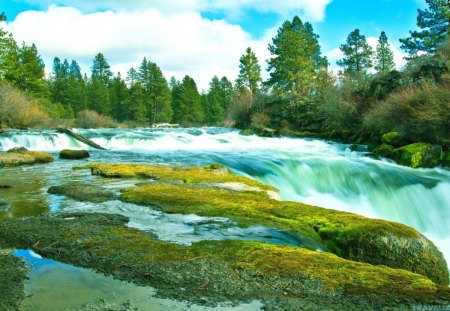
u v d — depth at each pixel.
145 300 3.83
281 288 4.07
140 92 84.62
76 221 6.48
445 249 9.71
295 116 37.41
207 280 4.25
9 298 3.87
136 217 6.90
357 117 29.84
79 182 10.53
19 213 7.17
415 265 5.91
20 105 38.91
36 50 65.44
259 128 37.06
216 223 6.53
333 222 6.50
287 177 14.15
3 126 37.81
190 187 9.52
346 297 3.88
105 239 5.55
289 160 16.66
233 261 4.75
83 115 67.50
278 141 30.28
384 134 22.05
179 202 7.86
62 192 9.04
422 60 29.20
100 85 88.38
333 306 3.71
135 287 4.12
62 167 13.89
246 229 6.24
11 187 9.78
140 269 4.54
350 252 5.99
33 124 41.22
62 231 5.91
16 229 6.02
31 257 4.95
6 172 12.56
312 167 15.31
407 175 14.82
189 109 91.50
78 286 4.14
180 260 4.79
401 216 11.85
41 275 4.41
